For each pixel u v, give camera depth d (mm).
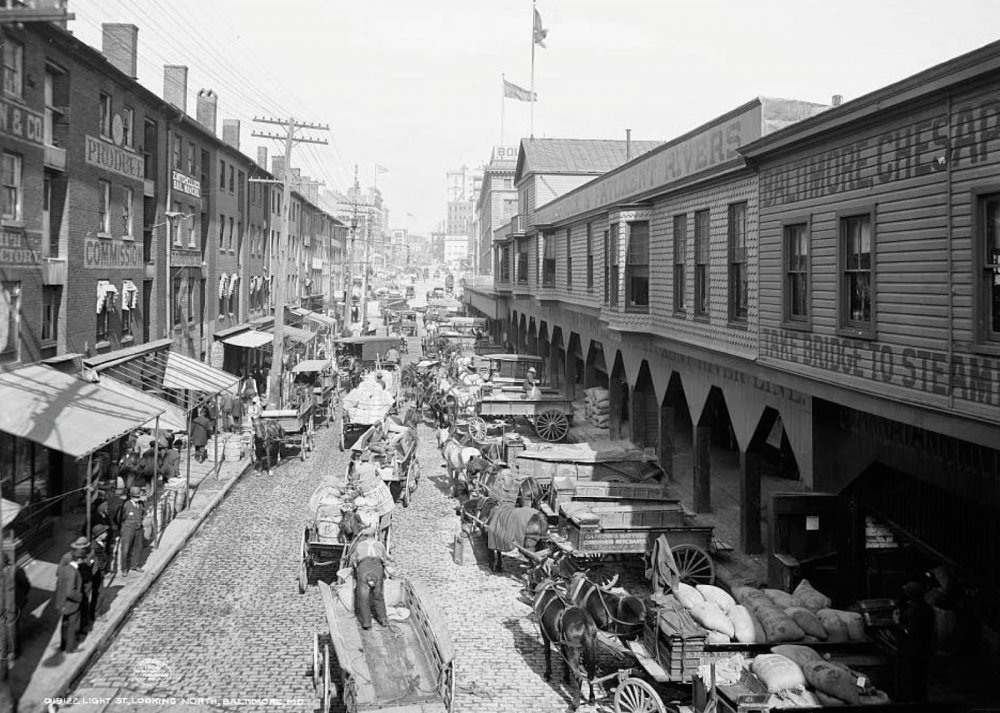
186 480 22516
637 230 24016
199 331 37000
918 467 13227
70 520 20984
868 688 10570
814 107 17219
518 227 46906
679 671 10867
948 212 11305
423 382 41719
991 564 12961
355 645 11500
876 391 12820
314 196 83625
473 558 19062
